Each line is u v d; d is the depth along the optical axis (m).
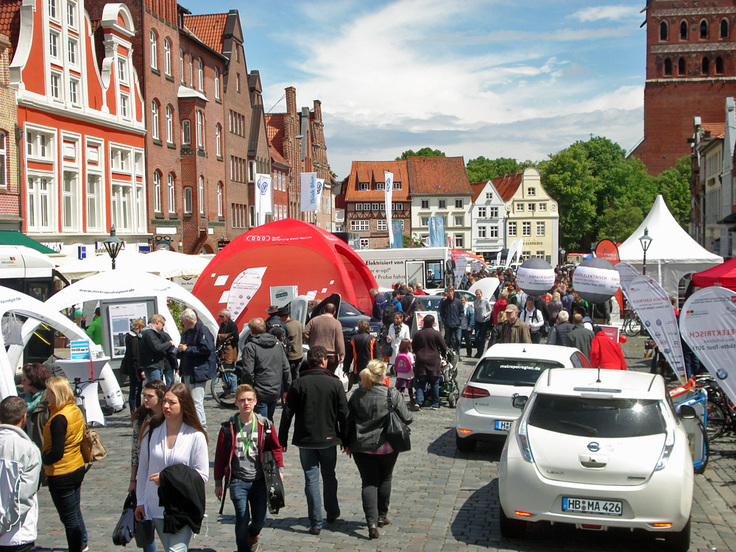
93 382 13.34
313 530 7.93
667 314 14.34
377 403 7.88
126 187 38.03
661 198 33.22
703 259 31.48
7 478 6.08
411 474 10.42
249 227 57.25
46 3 30.61
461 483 9.96
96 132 34.72
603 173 100.75
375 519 7.78
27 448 6.22
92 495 9.56
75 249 32.72
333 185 116.06
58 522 8.60
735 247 48.72
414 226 106.94
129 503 6.31
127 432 13.48
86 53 33.97
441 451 11.80
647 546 7.59
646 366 21.66
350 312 23.14
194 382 12.14
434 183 107.25
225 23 54.91
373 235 107.00
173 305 24.50
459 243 106.50
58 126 31.52
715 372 11.66
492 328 23.03
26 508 6.17
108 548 7.57
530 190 103.50
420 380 15.26
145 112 40.03
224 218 51.38
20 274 17.95
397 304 22.39
